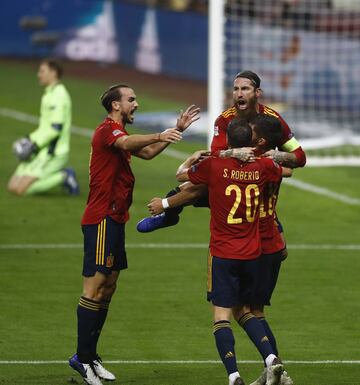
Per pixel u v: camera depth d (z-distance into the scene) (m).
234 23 80.94
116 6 112.88
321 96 83.88
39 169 55.91
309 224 51.00
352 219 52.50
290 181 62.69
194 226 50.06
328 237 48.09
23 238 46.62
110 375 28.06
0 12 116.06
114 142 27.14
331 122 82.06
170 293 38.00
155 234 48.00
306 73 83.38
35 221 50.19
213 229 26.58
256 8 80.19
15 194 56.25
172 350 31.25
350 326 34.09
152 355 30.72
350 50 83.19
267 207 26.94
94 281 27.73
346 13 82.69
